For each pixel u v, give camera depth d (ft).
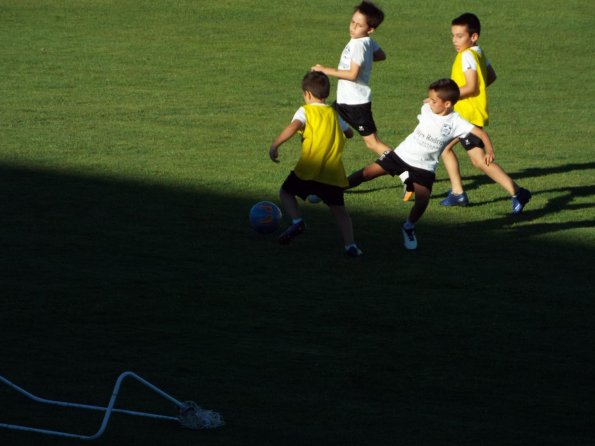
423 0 268.00
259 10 251.60
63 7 244.42
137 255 80.94
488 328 67.00
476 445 48.14
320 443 47.67
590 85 186.91
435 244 87.71
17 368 56.85
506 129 146.30
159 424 49.49
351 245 82.53
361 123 111.45
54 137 127.65
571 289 76.02
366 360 60.39
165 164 114.93
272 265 79.82
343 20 244.01
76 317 66.13
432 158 85.30
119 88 167.32
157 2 254.47
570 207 102.01
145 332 63.82
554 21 250.57
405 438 48.70
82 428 48.78
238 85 175.22
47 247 82.23
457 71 99.76
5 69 179.11
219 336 63.62
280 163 117.70
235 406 52.42
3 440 46.80
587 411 53.42
